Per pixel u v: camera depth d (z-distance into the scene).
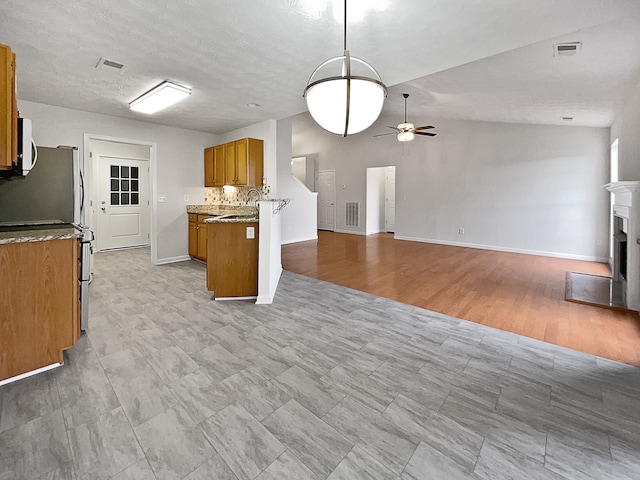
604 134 5.47
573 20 2.10
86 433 1.52
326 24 2.22
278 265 4.39
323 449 1.44
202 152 5.88
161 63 2.90
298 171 10.73
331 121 1.87
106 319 2.95
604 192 5.51
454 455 1.41
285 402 1.77
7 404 1.73
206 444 1.46
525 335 2.64
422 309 3.25
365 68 2.95
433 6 1.97
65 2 1.98
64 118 4.30
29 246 1.98
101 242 6.63
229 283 3.53
